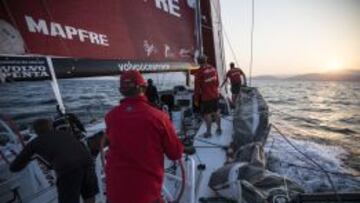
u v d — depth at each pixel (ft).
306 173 15.71
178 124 14.17
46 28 7.75
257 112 12.07
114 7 9.99
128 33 10.69
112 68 9.68
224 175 7.94
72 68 8.24
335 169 18.19
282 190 7.18
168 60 13.21
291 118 52.21
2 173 7.17
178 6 13.91
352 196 6.24
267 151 19.52
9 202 7.17
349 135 36.06
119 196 4.85
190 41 15.08
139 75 5.14
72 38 8.51
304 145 24.29
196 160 10.57
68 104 54.49
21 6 7.13
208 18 17.89
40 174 7.79
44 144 7.28
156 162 4.92
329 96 134.72
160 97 15.97
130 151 4.85
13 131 7.77
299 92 162.09
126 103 5.10
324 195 6.34
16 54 6.92
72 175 7.41
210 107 13.02
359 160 21.16
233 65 22.61
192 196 6.84
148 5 11.83
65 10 8.27
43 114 42.06
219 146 11.88
